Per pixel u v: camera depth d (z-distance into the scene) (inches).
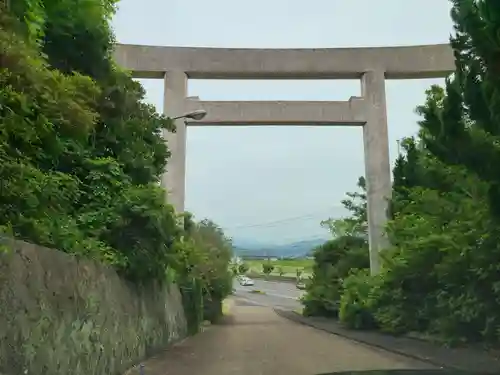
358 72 1007.0
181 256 747.4
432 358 550.0
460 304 624.7
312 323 1272.1
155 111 634.8
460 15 416.8
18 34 350.0
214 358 589.9
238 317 1726.1
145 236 514.3
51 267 326.6
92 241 447.8
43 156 388.2
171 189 949.2
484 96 439.2
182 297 911.0
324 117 1002.1
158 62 973.8
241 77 1004.6
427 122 522.9
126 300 517.7
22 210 334.6
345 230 1470.2
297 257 4301.2
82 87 416.8
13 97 314.7
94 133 526.6
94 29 532.7
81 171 501.4
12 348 260.2
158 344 664.4
